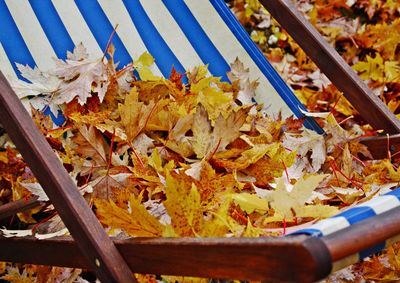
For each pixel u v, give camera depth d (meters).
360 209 1.65
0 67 2.19
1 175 2.21
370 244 1.60
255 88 2.36
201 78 2.32
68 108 2.20
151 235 1.81
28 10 2.28
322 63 2.28
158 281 2.06
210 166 2.03
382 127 2.22
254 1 3.38
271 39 3.28
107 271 1.74
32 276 2.24
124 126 2.17
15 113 1.85
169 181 1.77
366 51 3.28
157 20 2.40
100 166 2.12
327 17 3.40
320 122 2.54
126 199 2.06
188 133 2.25
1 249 1.99
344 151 2.21
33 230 2.00
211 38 2.40
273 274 1.57
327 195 2.08
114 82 2.26
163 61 2.36
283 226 1.91
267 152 2.15
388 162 2.12
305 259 1.54
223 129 2.14
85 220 1.78
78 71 2.22
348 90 2.25
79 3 2.35
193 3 2.42
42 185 1.83
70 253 1.83
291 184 2.12
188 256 1.67
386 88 3.04
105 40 2.33
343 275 2.17
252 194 1.97
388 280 2.23
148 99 2.29
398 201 1.69
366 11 3.35
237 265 1.61
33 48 2.24
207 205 1.99
